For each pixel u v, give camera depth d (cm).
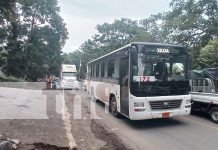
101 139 831
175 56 1047
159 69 1019
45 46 4422
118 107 1172
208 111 1154
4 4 764
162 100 998
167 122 1129
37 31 4431
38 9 4334
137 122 1133
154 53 1021
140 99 977
